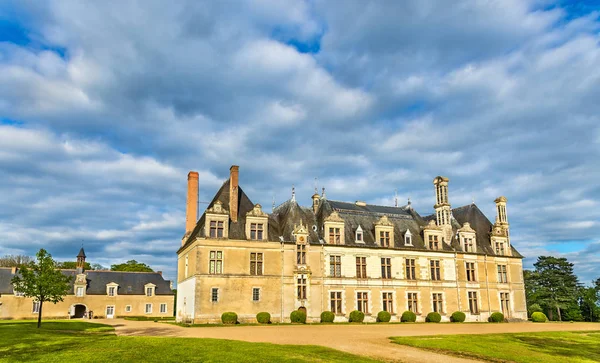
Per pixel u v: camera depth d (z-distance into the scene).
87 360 19.36
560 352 26.69
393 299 54.59
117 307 82.88
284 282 50.00
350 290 52.81
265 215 51.09
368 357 22.22
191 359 19.83
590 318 81.00
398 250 56.44
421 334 33.66
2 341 25.05
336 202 59.59
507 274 62.56
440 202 63.09
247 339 28.56
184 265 53.56
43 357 20.02
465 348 26.09
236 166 52.41
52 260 39.03
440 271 58.19
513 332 37.09
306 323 47.56
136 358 19.84
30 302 76.56
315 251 52.34
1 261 103.19
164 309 86.00
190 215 56.78
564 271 78.38
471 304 58.94
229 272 48.00
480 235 63.94
